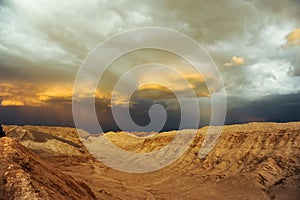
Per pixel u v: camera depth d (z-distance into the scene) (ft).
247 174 234.79
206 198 200.85
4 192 58.65
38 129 499.51
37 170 75.20
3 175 62.49
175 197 204.95
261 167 239.91
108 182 245.24
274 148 275.39
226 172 260.62
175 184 252.42
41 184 66.03
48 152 368.27
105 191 183.42
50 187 70.23
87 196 92.68
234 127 352.08
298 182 204.64
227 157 293.23
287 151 258.37
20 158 74.33
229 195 205.16
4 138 84.02
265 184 216.54
